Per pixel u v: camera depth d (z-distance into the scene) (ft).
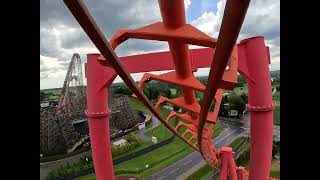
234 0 13.20
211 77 22.07
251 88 35.29
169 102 57.82
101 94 40.50
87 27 17.37
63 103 213.05
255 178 37.19
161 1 24.72
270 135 35.88
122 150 215.31
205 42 26.35
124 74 23.90
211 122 53.72
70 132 203.51
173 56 35.73
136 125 266.57
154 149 221.25
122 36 28.78
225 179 77.97
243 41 34.96
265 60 34.71
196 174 173.47
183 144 230.07
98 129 40.86
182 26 27.35
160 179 169.89
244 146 216.33
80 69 220.64
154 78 43.60
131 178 172.24
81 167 182.50
